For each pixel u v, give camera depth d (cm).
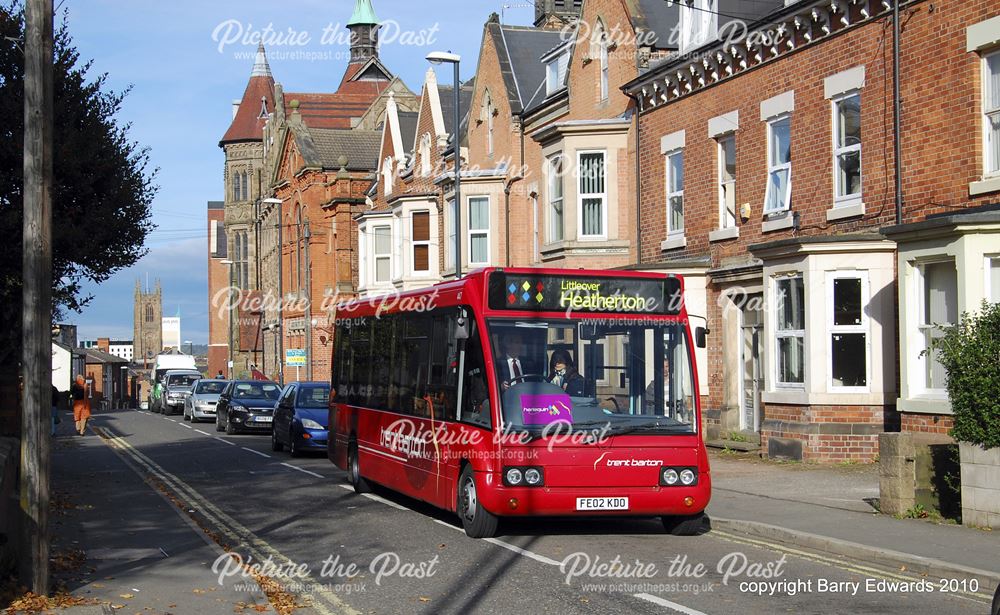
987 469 1180
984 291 1465
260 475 2028
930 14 1686
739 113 2206
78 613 827
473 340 1261
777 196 2105
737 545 1191
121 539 1231
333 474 2050
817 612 852
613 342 1254
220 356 9806
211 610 868
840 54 1902
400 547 1187
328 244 5953
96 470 2134
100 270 1853
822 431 1822
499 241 3531
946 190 1656
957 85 1634
